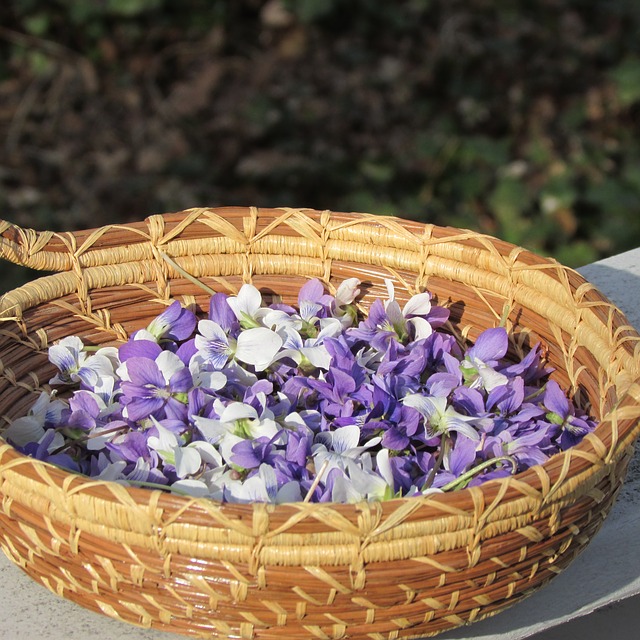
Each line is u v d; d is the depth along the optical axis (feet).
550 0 5.31
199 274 2.69
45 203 4.64
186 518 2.18
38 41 4.99
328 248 2.69
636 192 4.55
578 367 2.54
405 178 4.75
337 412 2.51
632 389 2.33
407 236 2.67
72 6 4.84
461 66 5.09
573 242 4.39
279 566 2.18
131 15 4.91
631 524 2.49
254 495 2.33
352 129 4.92
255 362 2.55
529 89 5.03
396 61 5.14
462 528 2.20
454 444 2.47
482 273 2.64
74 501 2.20
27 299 2.58
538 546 2.25
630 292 2.93
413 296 2.64
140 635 2.34
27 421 2.46
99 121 4.92
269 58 5.14
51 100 4.97
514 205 4.43
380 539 2.18
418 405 2.47
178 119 4.91
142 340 2.56
